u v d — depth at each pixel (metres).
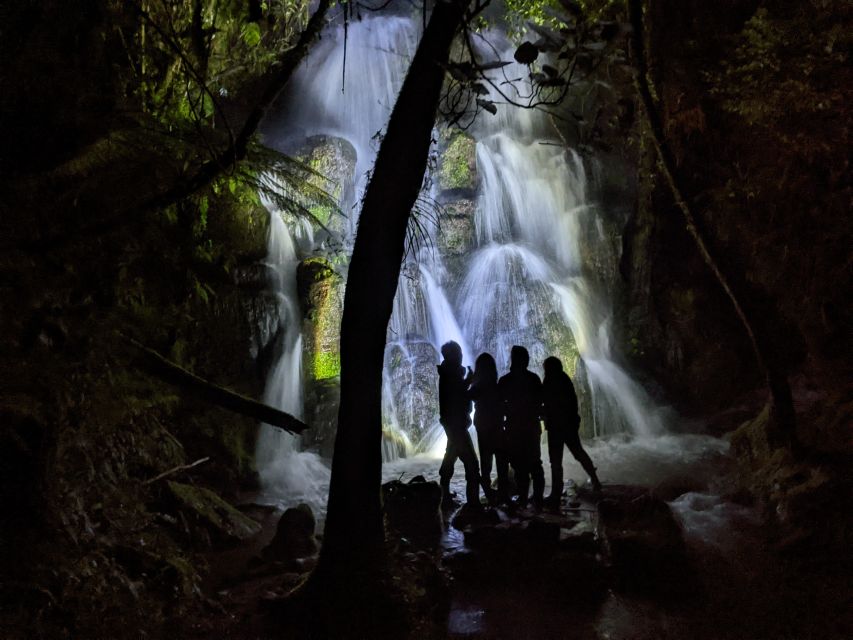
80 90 5.75
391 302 5.40
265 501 9.06
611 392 12.68
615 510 6.92
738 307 7.95
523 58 4.68
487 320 13.70
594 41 4.66
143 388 6.98
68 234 5.78
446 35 5.36
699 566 6.37
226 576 6.43
